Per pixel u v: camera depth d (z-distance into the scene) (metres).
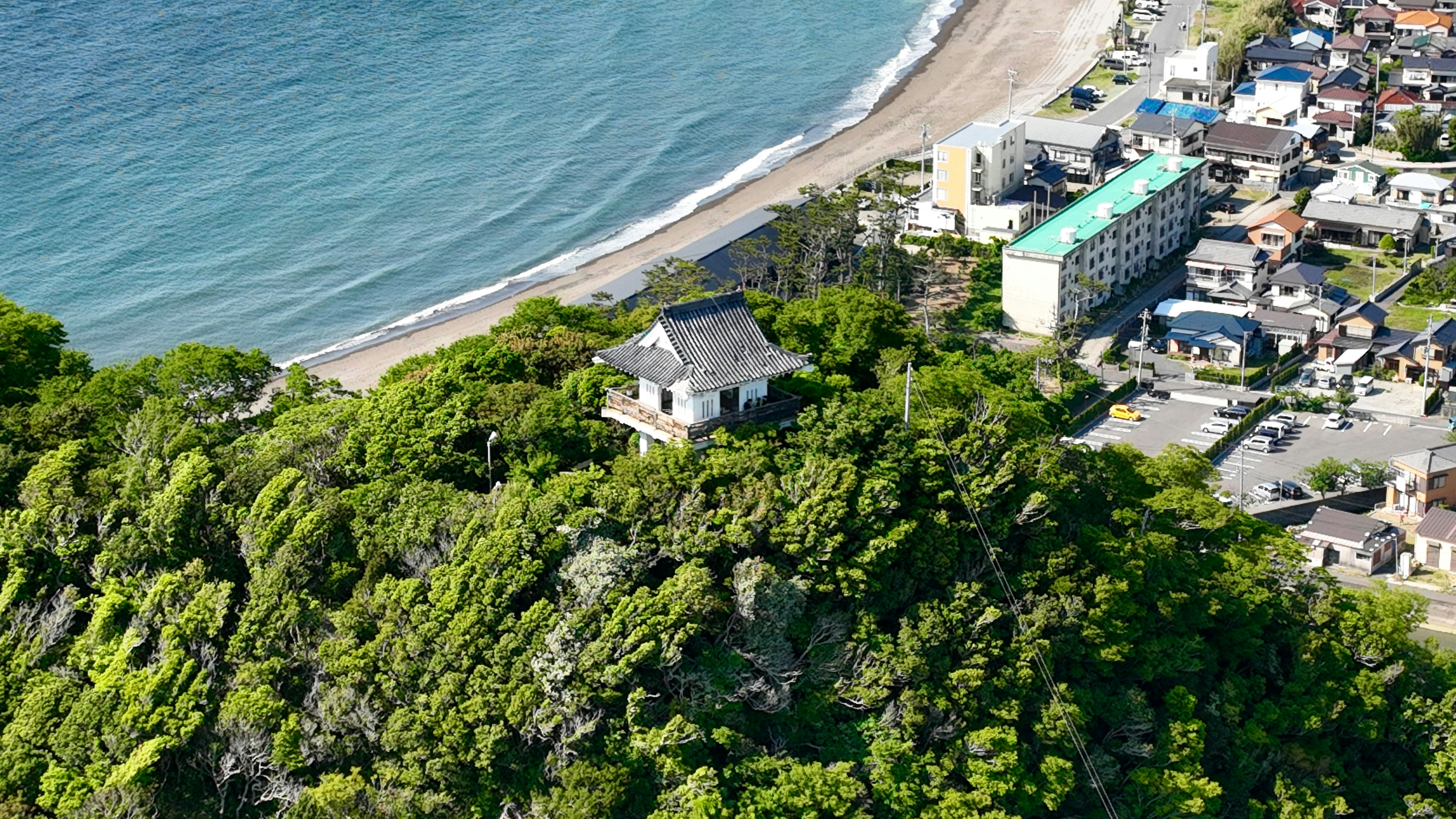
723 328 67.38
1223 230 146.88
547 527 59.91
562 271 133.12
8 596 58.97
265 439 68.94
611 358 67.94
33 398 74.12
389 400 69.25
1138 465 75.44
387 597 58.47
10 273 126.31
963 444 66.25
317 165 152.25
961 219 148.00
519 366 74.31
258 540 61.12
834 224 131.12
